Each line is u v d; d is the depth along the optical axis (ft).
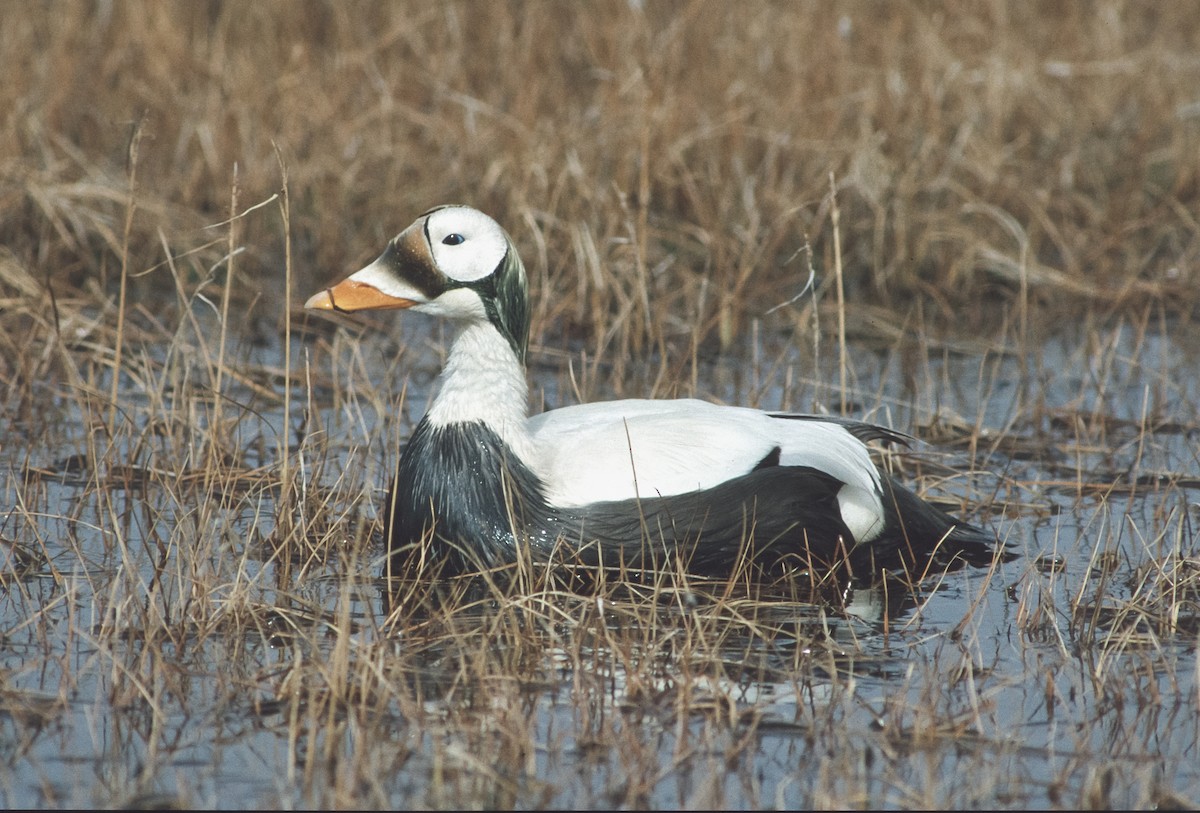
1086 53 67.77
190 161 58.85
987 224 57.72
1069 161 58.95
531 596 29.04
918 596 31.83
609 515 31.89
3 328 45.27
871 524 33.86
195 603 29.14
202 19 66.33
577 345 49.26
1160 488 37.96
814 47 64.23
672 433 32.86
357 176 57.57
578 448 32.68
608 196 52.65
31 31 63.16
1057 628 29.30
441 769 23.62
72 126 59.36
